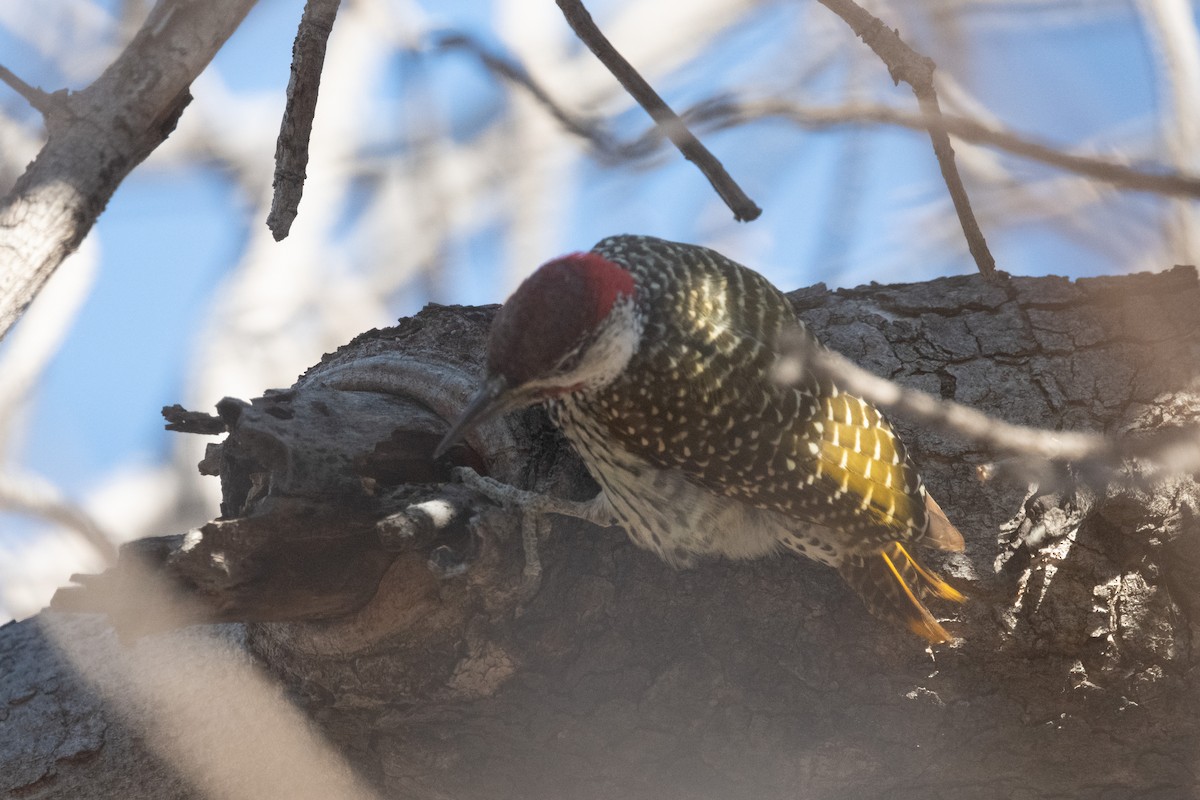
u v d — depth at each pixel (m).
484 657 8.99
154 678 9.64
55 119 5.84
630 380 9.17
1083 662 9.04
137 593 7.97
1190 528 8.84
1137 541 8.93
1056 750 9.37
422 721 9.37
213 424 8.83
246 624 9.52
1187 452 7.58
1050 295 9.76
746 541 9.35
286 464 8.32
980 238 7.20
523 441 9.70
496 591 8.83
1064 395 9.42
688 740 9.37
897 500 9.00
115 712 9.59
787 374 8.53
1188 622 9.02
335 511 8.34
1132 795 9.67
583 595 9.16
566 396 9.29
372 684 9.11
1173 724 9.19
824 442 9.13
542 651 9.05
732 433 9.18
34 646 10.06
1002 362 9.58
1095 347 9.53
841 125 5.83
